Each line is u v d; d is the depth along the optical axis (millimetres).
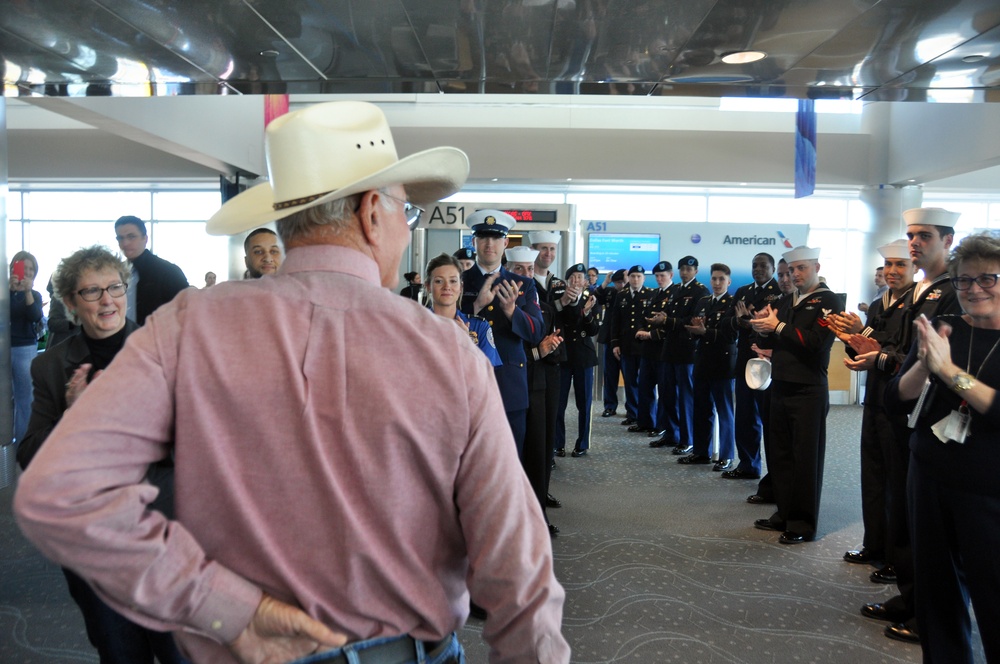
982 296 2127
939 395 2242
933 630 2303
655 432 7633
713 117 10133
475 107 10133
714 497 5059
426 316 937
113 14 3086
